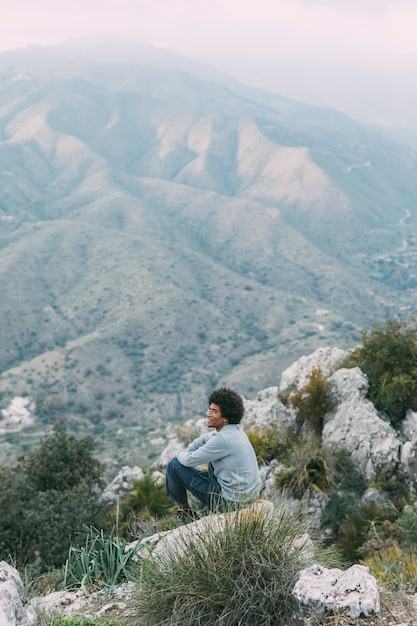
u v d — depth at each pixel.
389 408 14.16
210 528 4.16
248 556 3.90
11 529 13.17
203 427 17.20
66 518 13.09
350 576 3.82
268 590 3.79
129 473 16.62
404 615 3.69
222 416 5.35
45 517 13.17
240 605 3.75
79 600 4.86
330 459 12.71
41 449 17.06
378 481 12.41
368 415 13.59
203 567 3.90
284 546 4.13
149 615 3.93
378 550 8.90
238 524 4.10
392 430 13.38
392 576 5.84
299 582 3.79
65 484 16.05
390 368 14.89
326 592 3.68
